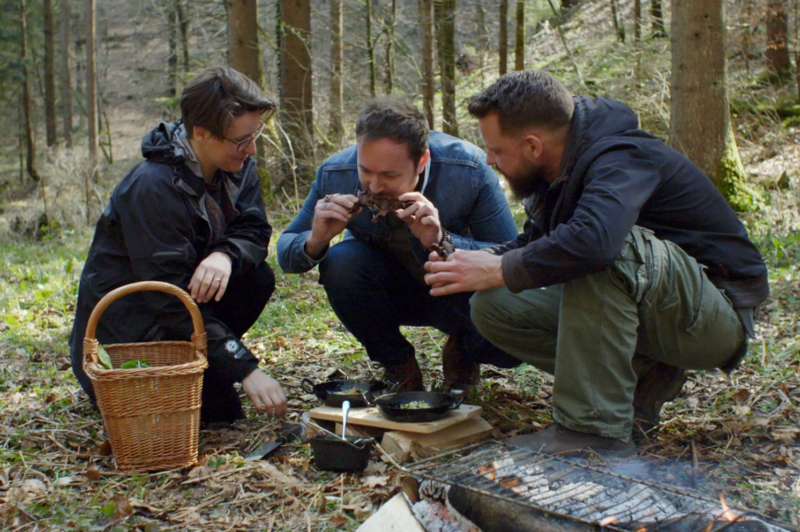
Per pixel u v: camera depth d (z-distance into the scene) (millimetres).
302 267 3125
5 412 3330
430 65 11820
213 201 3121
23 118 29156
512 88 2447
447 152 3133
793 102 12078
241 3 10570
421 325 3447
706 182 2533
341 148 10961
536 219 2672
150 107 25891
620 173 2336
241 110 2842
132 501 2359
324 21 15883
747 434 2746
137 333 2930
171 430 2633
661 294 2393
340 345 4406
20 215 13539
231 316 3393
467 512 1925
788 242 6016
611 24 16234
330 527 2207
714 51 7523
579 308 2365
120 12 25609
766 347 3738
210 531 2205
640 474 2344
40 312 5605
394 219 3070
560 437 2428
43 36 27922
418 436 2648
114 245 3012
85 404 3441
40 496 2443
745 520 1805
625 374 2408
